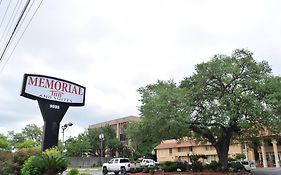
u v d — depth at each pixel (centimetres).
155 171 3591
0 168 1925
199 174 3219
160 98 2947
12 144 6856
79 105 2258
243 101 2933
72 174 1978
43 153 1869
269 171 3869
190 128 3312
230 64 3178
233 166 3588
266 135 3572
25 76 2062
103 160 7031
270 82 3036
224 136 3438
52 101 2133
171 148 7475
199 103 3294
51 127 2088
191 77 3522
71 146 7394
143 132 3331
